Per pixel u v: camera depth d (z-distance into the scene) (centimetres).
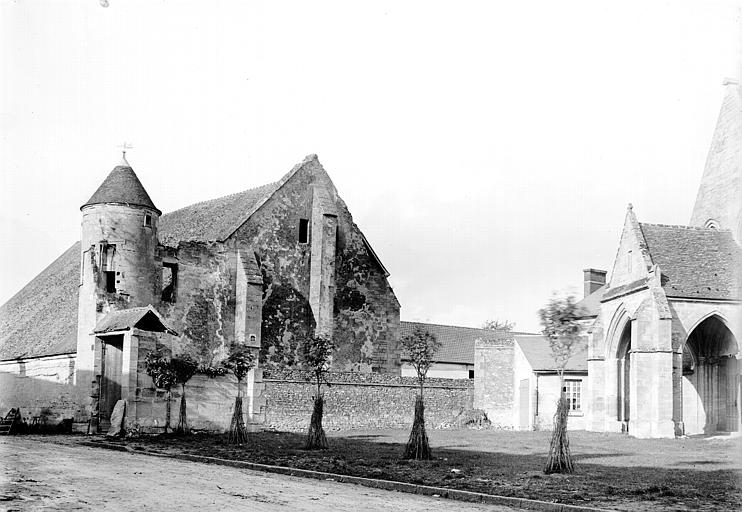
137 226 3778
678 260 3859
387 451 2541
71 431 3525
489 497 1477
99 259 3684
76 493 1432
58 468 1873
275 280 4506
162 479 1680
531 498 1472
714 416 3997
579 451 2738
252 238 4434
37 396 3741
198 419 3509
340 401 4150
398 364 4966
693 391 4084
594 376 4147
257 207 4478
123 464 2011
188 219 5016
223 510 1261
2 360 4522
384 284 4988
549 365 4484
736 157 4697
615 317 4012
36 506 1278
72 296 4659
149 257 3825
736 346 3866
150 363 3198
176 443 2795
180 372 3206
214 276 4200
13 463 1977
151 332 3356
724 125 4803
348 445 2844
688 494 1546
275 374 3906
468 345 6191
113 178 3816
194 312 4088
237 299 4241
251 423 3772
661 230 4009
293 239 4625
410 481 1706
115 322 3444
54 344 4112
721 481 1777
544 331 2055
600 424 4109
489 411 4678
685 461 2317
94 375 3531
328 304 4581
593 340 4169
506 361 4716
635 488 1634
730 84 4694
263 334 4412
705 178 4953
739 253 3906
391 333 4959
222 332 4175
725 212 4719
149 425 3259
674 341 3662
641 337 3653
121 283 3706
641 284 3784
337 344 4659
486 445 2984
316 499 1418
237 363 3228
